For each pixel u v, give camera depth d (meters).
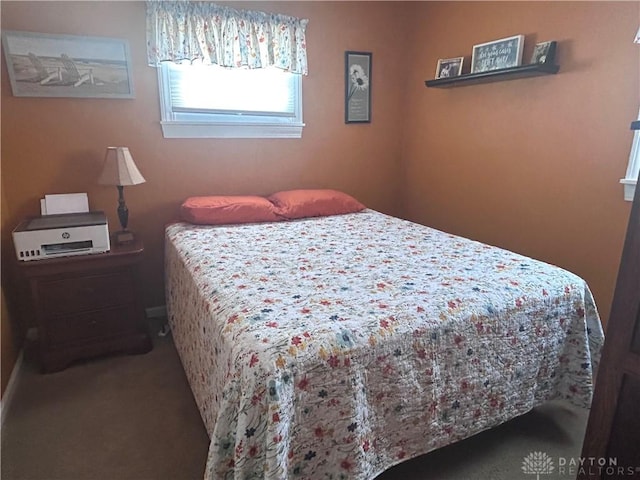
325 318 1.33
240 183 3.05
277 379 1.11
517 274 1.71
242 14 2.74
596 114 2.22
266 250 2.12
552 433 1.77
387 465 1.38
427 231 2.49
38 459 1.65
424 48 3.27
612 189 2.20
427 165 3.39
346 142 3.36
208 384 1.56
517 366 1.57
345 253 2.05
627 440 1.14
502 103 2.72
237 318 1.35
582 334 1.69
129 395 2.05
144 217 2.81
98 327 2.33
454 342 1.40
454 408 1.46
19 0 2.29
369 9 3.21
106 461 1.64
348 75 3.24
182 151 2.83
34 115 2.42
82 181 2.60
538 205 2.60
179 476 1.57
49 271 2.14
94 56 2.48
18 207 2.48
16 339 2.35
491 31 2.72
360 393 1.25
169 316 2.62
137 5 2.53
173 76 2.73
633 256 1.06
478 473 1.57
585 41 2.23
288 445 1.16
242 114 2.96
